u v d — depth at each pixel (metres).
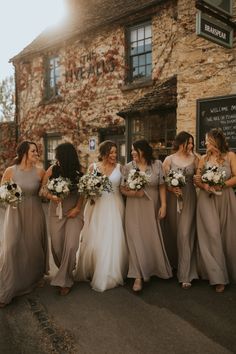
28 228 4.38
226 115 6.68
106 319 3.64
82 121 12.80
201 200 4.48
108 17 11.84
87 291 4.39
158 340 3.23
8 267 4.02
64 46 13.34
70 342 3.22
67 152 4.43
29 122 15.21
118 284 4.57
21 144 4.43
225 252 4.53
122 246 4.60
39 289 4.51
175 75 9.98
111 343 3.20
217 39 5.92
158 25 10.34
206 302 4.02
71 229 4.35
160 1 10.02
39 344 3.20
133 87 11.00
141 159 4.60
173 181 4.29
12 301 4.14
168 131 9.34
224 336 3.29
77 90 12.95
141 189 4.45
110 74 11.77
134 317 3.68
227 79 6.79
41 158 14.70
